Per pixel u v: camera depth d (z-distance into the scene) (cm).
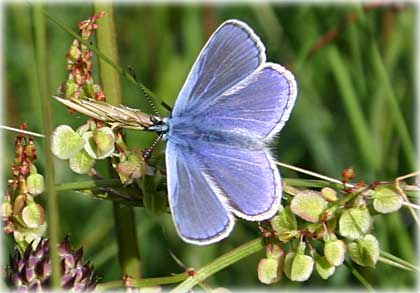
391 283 31
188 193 25
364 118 33
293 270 25
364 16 33
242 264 33
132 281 25
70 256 25
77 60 26
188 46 35
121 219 27
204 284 25
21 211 26
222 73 26
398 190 25
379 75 32
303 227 25
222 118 26
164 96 35
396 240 31
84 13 36
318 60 35
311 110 34
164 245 33
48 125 23
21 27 35
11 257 26
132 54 36
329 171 34
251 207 25
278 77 26
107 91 27
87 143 26
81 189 26
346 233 25
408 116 33
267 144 26
